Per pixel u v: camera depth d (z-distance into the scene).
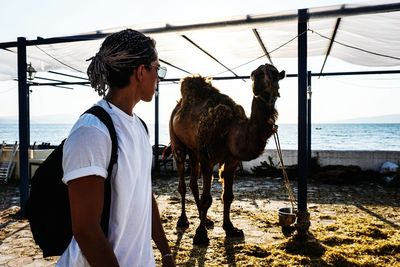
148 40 1.37
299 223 4.75
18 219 6.35
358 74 10.09
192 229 5.64
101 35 5.55
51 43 5.98
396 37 6.09
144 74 1.35
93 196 1.11
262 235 5.28
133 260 1.30
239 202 7.77
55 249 1.31
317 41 6.81
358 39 6.46
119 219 1.23
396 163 10.90
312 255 4.38
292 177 11.27
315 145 57.91
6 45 6.31
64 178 1.11
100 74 1.31
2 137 92.94
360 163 11.22
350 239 4.90
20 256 4.51
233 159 4.83
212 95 5.25
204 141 4.77
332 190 9.20
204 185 4.89
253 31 5.78
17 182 11.03
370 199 8.02
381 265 3.97
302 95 4.82
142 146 1.39
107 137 1.17
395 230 5.44
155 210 1.70
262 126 4.12
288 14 4.54
